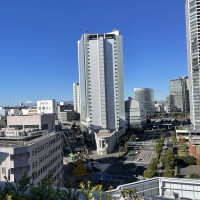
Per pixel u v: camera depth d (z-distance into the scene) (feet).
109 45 639.76
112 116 632.38
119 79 652.89
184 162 359.66
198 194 92.22
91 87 636.07
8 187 39.83
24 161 169.37
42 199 36.86
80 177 312.50
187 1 494.18
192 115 508.94
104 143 474.08
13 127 277.85
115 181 297.12
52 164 226.58
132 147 520.42
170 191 93.76
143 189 92.48
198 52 458.09
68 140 618.03
